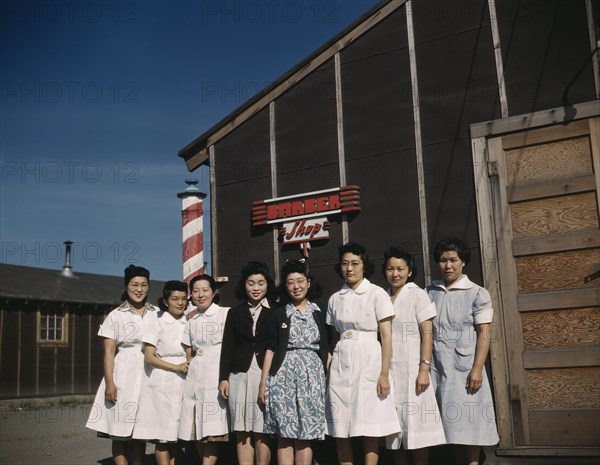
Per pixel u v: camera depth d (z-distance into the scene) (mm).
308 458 4355
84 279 19734
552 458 4441
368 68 5730
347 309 4484
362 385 4301
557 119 4793
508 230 4887
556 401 4566
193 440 4855
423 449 4348
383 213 5453
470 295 4441
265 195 6074
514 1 5133
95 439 8195
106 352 4980
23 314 15062
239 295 5012
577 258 4648
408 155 5414
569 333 4602
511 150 4984
